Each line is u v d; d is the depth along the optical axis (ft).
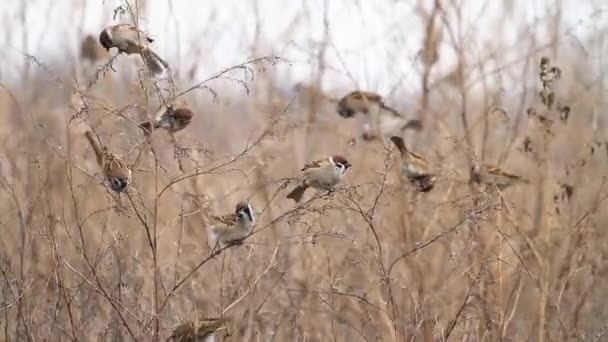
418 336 36.45
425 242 36.60
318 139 44.88
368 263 36.06
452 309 37.06
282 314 35.47
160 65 30.48
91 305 35.99
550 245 39.50
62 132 40.93
